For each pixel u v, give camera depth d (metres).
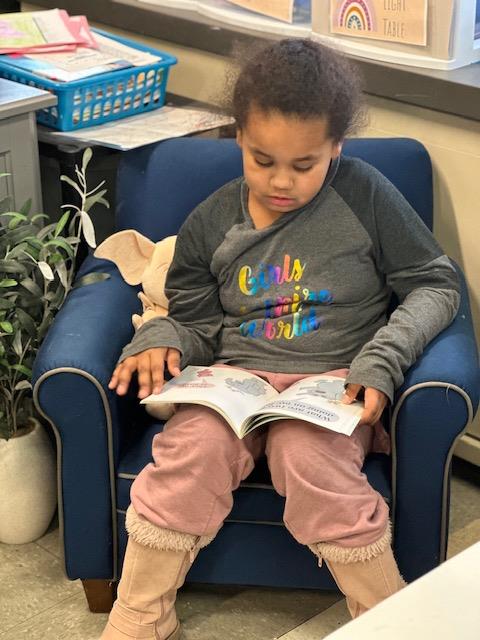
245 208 1.68
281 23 2.13
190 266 1.71
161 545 1.51
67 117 2.04
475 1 1.89
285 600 1.78
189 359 1.66
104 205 2.17
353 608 1.55
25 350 1.77
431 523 1.58
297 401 1.51
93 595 1.74
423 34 1.89
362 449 1.57
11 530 1.90
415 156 1.86
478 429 2.06
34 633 1.71
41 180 2.13
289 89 1.49
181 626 1.72
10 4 2.60
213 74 2.25
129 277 1.83
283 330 1.66
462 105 1.83
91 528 1.63
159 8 2.32
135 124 2.10
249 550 1.64
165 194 1.90
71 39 2.19
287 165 1.54
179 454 1.52
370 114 2.01
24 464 1.85
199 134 2.12
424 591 1.00
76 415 1.55
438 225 1.99
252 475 1.60
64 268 1.80
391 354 1.51
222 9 2.23
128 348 1.61
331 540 1.48
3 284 1.74
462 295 1.75
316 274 1.65
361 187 1.65
